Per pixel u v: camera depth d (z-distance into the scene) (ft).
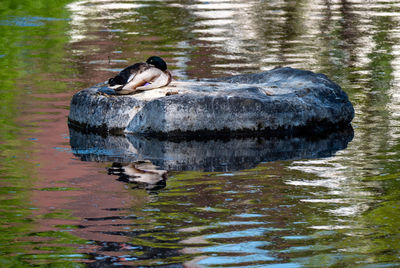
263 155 35.68
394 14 76.95
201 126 39.86
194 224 26.25
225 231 25.59
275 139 39.14
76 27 70.38
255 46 61.46
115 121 40.50
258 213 27.30
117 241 24.79
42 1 84.33
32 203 28.53
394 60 55.98
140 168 33.37
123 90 41.45
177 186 30.63
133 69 41.88
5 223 26.37
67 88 48.21
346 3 85.05
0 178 31.63
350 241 24.66
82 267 22.85
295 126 40.75
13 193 29.68
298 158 34.94
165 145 37.88
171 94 41.27
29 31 68.33
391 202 28.25
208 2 85.71
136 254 23.76
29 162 34.09
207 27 70.23
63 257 23.53
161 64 42.22
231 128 40.11
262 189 30.12
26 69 53.78
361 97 45.75
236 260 23.32
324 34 66.59
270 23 72.28
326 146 37.11
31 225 26.23
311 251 23.94
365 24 71.41
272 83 44.14
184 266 22.91
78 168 33.32
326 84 43.34
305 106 41.01
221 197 29.14
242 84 44.01
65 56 58.08
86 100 41.39
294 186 30.40
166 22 72.79
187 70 52.29
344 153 35.55
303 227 25.91
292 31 68.18
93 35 66.49
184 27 70.18
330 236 25.08
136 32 67.77
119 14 77.66
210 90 41.93
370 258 23.32
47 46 61.93
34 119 41.70
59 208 27.94
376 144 36.88
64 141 38.01
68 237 25.12
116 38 65.05
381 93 46.65
